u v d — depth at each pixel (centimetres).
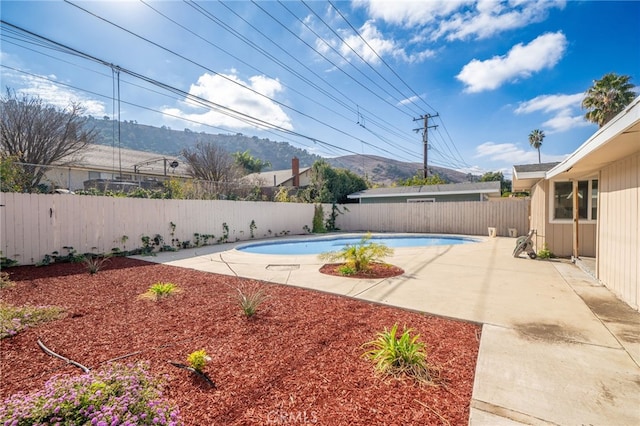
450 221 1547
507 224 1416
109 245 859
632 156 401
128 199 905
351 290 486
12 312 362
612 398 208
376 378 233
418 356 246
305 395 213
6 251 688
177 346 292
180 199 1057
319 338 308
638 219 382
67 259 761
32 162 1146
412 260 764
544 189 804
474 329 330
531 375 237
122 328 337
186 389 221
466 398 209
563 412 194
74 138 1272
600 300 427
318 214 1686
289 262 760
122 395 176
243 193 1496
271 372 243
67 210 782
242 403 204
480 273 609
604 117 1905
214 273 632
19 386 225
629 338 301
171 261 787
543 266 680
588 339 300
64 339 308
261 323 349
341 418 189
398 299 436
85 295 469
